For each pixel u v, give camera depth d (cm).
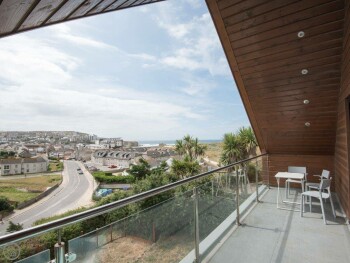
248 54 421
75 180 5850
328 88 430
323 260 252
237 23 381
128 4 192
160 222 197
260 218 381
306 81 431
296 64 409
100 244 137
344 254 265
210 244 276
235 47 416
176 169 1698
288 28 364
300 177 436
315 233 321
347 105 388
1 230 2453
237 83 484
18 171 6712
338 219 377
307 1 328
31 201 3906
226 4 362
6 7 83
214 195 311
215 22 389
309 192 400
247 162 475
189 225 236
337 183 523
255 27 377
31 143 13838
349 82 328
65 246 110
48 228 100
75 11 140
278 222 362
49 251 103
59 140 16012
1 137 13775
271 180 647
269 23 367
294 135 566
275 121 547
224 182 347
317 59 390
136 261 162
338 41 357
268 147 639
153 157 6131
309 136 554
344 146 411
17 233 88
